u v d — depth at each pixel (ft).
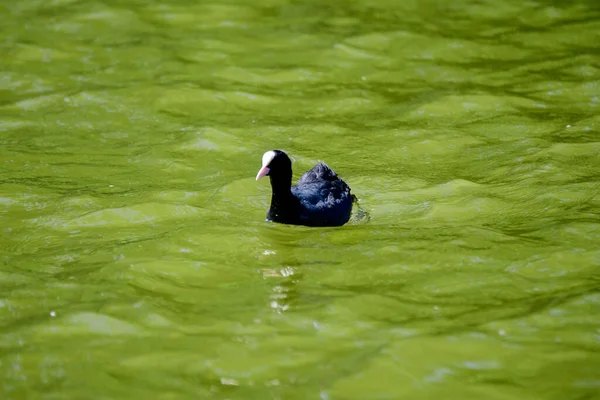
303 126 55.57
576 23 75.20
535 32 73.56
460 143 52.29
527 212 41.68
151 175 47.80
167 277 35.40
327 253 37.52
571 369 28.14
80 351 29.76
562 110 57.41
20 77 64.39
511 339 30.01
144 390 27.45
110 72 65.41
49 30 74.28
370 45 70.85
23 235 39.75
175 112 58.18
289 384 27.73
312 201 40.73
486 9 79.20
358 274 35.53
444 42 71.41
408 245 37.96
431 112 57.77
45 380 28.02
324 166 43.68
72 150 51.65
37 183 46.47
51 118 56.85
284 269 36.09
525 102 58.90
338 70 66.23
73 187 45.93
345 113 58.18
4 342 30.27
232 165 49.32
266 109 58.90
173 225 40.91
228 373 28.40
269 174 39.45
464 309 32.32
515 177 46.37
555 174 46.34
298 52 69.77
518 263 35.88
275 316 32.09
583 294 32.99
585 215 40.75
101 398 27.02
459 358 28.94
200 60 67.92
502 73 65.10
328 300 33.27
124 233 39.99
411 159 50.19
